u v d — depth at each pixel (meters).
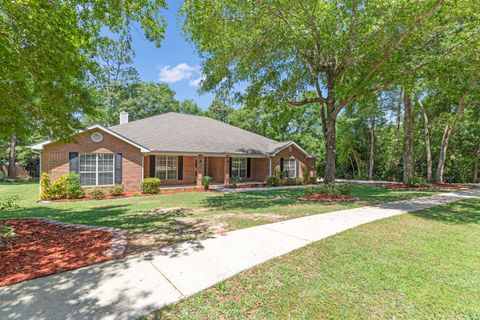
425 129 20.17
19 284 3.24
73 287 3.16
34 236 5.39
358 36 8.59
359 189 16.03
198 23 8.79
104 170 13.51
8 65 4.28
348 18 9.05
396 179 24.22
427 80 11.39
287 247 4.65
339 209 8.45
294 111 14.41
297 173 21.23
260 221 6.74
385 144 26.86
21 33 4.15
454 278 3.58
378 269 3.83
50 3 4.24
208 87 11.63
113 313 2.64
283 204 9.77
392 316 2.73
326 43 9.37
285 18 9.31
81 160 12.95
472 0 7.32
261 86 11.95
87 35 5.13
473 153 22.06
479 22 8.23
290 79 12.01
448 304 2.96
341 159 26.75
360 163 27.12
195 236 5.39
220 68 10.36
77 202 11.25
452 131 21.53
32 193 14.75
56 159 12.38
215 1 8.26
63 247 4.66
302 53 10.76
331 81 11.21
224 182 18.92
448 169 22.92
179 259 4.08
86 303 2.81
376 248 4.69
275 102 12.45
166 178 17.02
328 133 11.66
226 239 5.14
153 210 8.80
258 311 2.77
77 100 6.08
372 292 3.19
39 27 4.11
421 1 7.15
